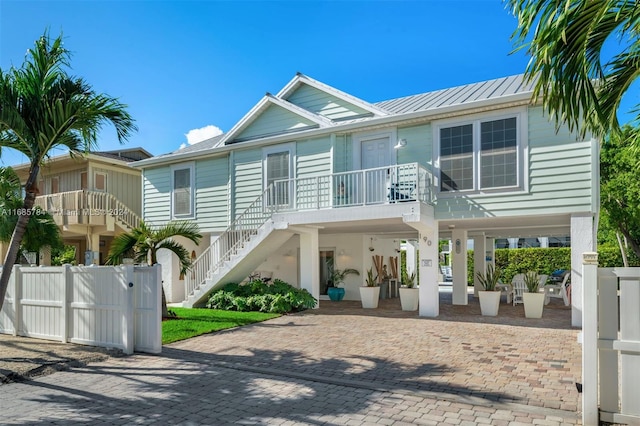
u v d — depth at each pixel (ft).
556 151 34.32
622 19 14.76
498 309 43.86
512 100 34.83
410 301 43.09
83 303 26.27
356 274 57.21
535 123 35.17
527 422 13.97
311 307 43.88
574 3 13.41
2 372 19.81
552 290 58.39
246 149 50.70
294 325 34.06
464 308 46.37
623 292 13.46
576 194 33.50
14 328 29.27
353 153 43.75
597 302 13.69
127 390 17.88
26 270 29.09
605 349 13.57
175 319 36.45
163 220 57.21
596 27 15.03
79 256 73.26
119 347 24.68
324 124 45.19
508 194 35.91
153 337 24.56
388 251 66.64
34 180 22.76
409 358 23.06
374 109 43.32
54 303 27.45
